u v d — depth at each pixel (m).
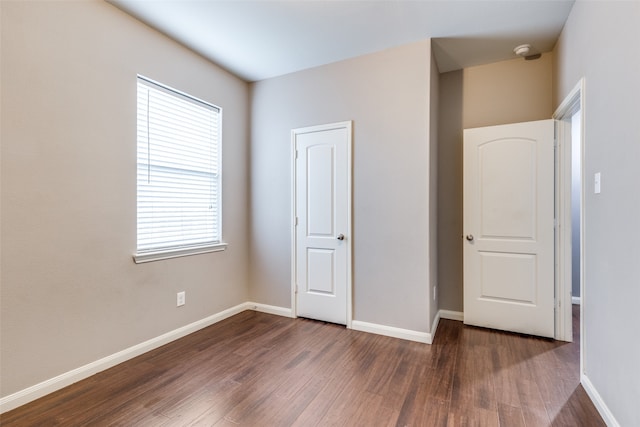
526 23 2.49
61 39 2.02
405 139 2.81
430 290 2.77
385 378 2.15
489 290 3.04
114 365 2.31
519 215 2.91
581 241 2.06
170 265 2.76
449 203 3.34
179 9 2.33
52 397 1.92
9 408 1.79
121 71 2.36
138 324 2.50
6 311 1.80
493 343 2.71
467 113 3.27
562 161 2.78
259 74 3.44
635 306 1.43
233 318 3.37
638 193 1.41
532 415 1.75
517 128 2.91
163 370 2.26
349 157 3.05
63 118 2.03
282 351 2.57
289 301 3.44
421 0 2.21
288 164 3.42
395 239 2.86
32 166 1.89
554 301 2.80
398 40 2.74
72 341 2.08
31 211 1.89
